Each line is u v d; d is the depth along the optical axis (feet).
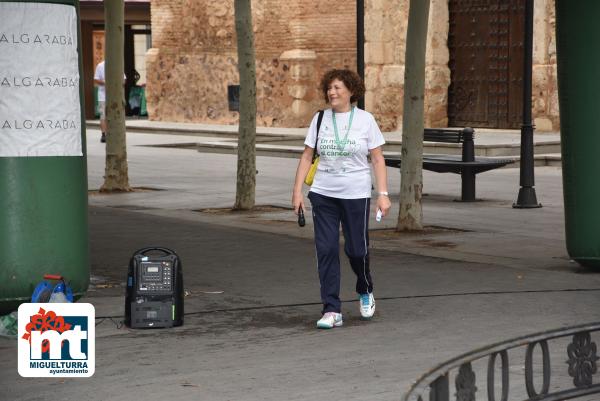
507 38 184.34
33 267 54.80
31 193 54.49
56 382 45.55
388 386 44.16
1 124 53.93
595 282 65.82
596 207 67.67
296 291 63.98
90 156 164.96
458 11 190.70
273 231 88.22
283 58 203.10
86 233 56.90
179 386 44.55
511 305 59.47
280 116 205.36
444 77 191.42
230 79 216.13
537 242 82.43
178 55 225.76
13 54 53.67
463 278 67.31
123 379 45.80
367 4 196.44
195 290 64.28
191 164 153.48
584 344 37.76
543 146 155.94
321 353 49.83
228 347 51.13
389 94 195.42
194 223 92.73
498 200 110.52
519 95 183.73
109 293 63.77
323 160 55.06
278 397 42.78
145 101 249.75
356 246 55.21
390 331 54.08
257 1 206.39
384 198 55.11
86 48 234.99
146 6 236.43
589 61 66.44
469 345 50.96
